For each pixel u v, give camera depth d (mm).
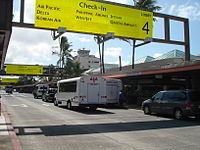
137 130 10312
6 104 26094
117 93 23859
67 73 52000
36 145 7418
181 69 17656
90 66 104062
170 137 8836
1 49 11695
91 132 9734
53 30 13312
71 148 7070
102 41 15477
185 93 14328
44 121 12891
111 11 14641
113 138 8570
